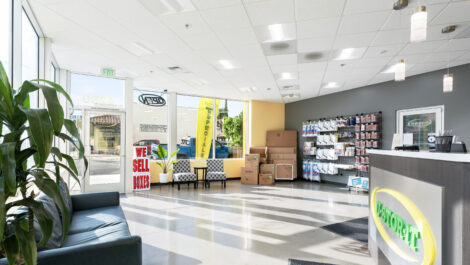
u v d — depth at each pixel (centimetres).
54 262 148
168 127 807
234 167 911
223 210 475
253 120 927
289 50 445
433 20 336
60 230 221
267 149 896
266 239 332
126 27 359
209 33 377
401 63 321
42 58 390
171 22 344
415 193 185
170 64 523
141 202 537
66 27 359
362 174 710
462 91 509
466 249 136
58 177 128
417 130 590
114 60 500
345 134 746
